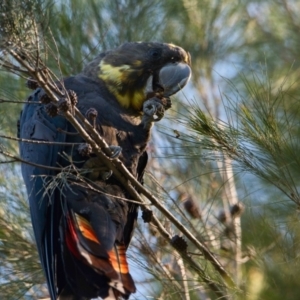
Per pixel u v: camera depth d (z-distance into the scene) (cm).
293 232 647
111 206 774
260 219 689
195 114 729
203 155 743
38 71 642
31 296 905
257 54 1195
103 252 722
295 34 1248
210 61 1124
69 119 684
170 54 880
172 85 873
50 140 801
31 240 909
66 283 751
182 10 1132
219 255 790
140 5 1077
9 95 989
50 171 798
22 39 618
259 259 638
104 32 1038
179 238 745
